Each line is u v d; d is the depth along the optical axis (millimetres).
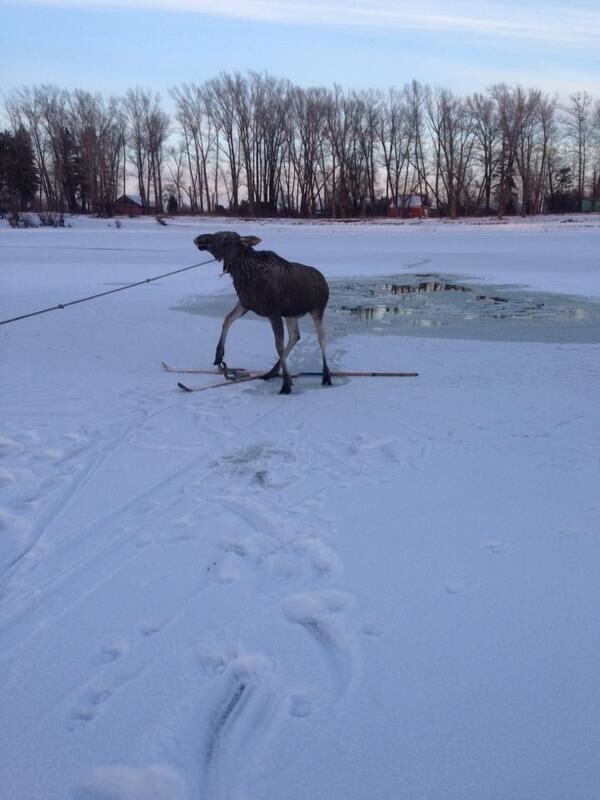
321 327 9562
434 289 20875
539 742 3104
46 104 82375
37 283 20828
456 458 6602
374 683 3496
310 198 80500
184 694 3426
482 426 7582
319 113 77812
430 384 9531
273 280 8789
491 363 10898
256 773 2955
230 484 6004
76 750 3072
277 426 7664
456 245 36531
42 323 14188
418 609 4125
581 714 3266
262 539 4980
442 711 3297
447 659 3672
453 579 4445
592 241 37406
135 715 3283
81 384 9438
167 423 7734
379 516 5355
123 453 6758
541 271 25219
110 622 4016
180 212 85000
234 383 9586
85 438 7191
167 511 5469
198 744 3111
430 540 4961
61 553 4805
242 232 48406
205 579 4477
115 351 11688
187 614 4090
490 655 3699
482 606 4145
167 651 3754
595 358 11203
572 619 4008
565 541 4922
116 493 5805
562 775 2930
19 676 3551
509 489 5852
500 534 5047
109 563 4672
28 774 2943
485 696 3396
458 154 78250
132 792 2854
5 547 4871
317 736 3156
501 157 76750
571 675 3533
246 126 79625
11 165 71000
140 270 24719
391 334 13734
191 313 15844
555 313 16312
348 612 4102
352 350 12070
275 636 3885
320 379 9930
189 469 6352
